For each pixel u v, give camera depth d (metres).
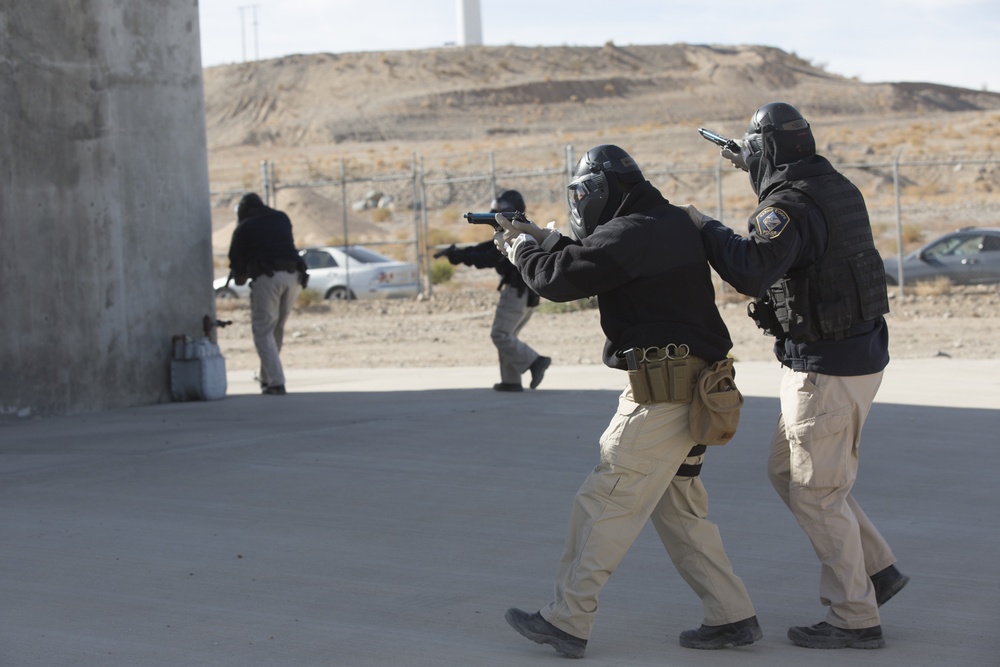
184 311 11.55
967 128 78.19
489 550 6.09
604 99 113.69
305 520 6.71
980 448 8.50
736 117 106.88
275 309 11.91
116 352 10.98
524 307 11.40
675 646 4.66
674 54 130.75
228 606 5.19
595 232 4.42
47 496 7.29
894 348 16.77
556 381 12.66
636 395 4.37
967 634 4.76
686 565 4.63
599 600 5.27
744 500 7.09
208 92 118.81
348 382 13.28
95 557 5.97
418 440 9.05
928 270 23.94
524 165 67.50
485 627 4.91
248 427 9.72
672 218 4.46
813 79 123.38
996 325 19.22
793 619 5.00
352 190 63.53
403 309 24.94
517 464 8.17
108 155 10.87
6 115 10.17
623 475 4.41
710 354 4.39
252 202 12.04
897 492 7.26
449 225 50.88
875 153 63.78
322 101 113.50
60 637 4.78
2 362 10.19
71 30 10.55
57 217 10.52
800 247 4.45
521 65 124.94
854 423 4.61
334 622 4.97
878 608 4.95
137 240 11.14
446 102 108.56
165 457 8.46
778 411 10.11
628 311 4.44
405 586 5.48
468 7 134.25
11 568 5.79
